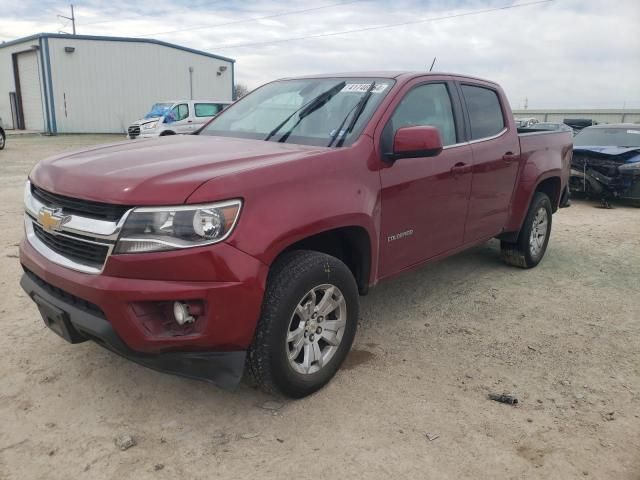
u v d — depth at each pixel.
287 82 4.50
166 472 2.52
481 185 4.53
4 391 3.13
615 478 2.54
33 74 34.12
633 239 7.45
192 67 37.22
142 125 20.50
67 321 2.83
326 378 3.21
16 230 6.65
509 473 2.56
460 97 4.42
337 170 3.13
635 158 9.88
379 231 3.48
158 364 2.68
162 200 2.51
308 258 2.96
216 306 2.55
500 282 5.36
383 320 4.34
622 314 4.59
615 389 3.35
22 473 2.49
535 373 3.53
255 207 2.67
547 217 5.85
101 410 2.98
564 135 6.02
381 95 3.70
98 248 2.61
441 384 3.34
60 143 24.19
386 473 2.53
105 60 33.38
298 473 2.52
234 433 2.81
